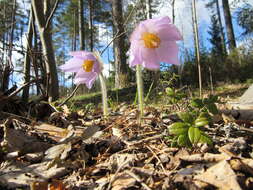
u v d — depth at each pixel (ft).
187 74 3.46
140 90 0.74
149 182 0.42
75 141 0.61
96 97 3.11
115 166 0.50
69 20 10.16
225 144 0.55
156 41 0.59
